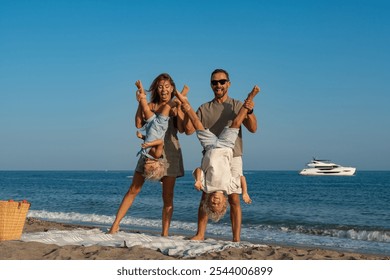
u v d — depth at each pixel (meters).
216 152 5.92
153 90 6.45
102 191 43.78
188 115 6.05
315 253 6.02
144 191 40.09
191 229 13.52
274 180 88.19
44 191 43.75
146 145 6.00
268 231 13.65
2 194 37.97
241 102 6.34
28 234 6.55
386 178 101.19
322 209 24.53
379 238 12.35
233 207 6.34
